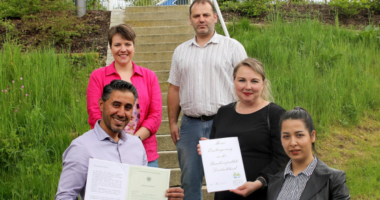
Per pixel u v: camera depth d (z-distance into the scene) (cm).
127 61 292
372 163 396
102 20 755
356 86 526
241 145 238
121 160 207
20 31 680
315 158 198
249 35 671
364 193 353
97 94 283
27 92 474
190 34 677
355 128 462
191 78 313
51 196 326
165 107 482
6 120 412
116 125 202
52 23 668
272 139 231
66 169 194
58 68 534
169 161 409
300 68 544
